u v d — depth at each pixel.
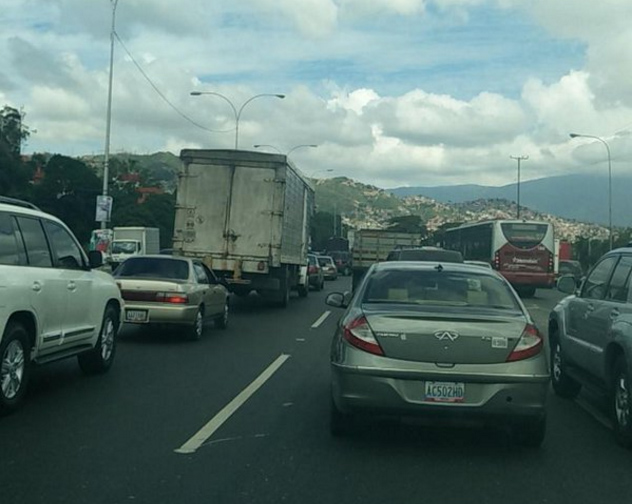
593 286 7.84
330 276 41.12
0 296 6.61
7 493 4.91
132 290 12.21
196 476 5.35
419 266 7.01
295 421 7.07
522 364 5.84
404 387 5.82
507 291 6.69
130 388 8.52
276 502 4.85
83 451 5.91
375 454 6.04
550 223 29.33
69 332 8.09
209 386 8.75
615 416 6.59
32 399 7.80
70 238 8.54
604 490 5.27
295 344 12.73
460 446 6.36
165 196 55.34
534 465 5.86
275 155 17.67
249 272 17.80
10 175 40.91
